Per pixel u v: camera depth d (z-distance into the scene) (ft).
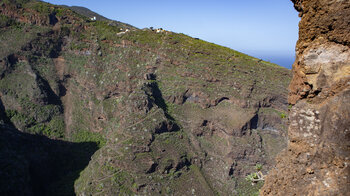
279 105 305.73
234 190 247.29
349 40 40.60
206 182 245.45
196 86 322.14
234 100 304.71
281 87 308.81
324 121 41.47
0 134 242.37
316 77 44.09
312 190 41.14
